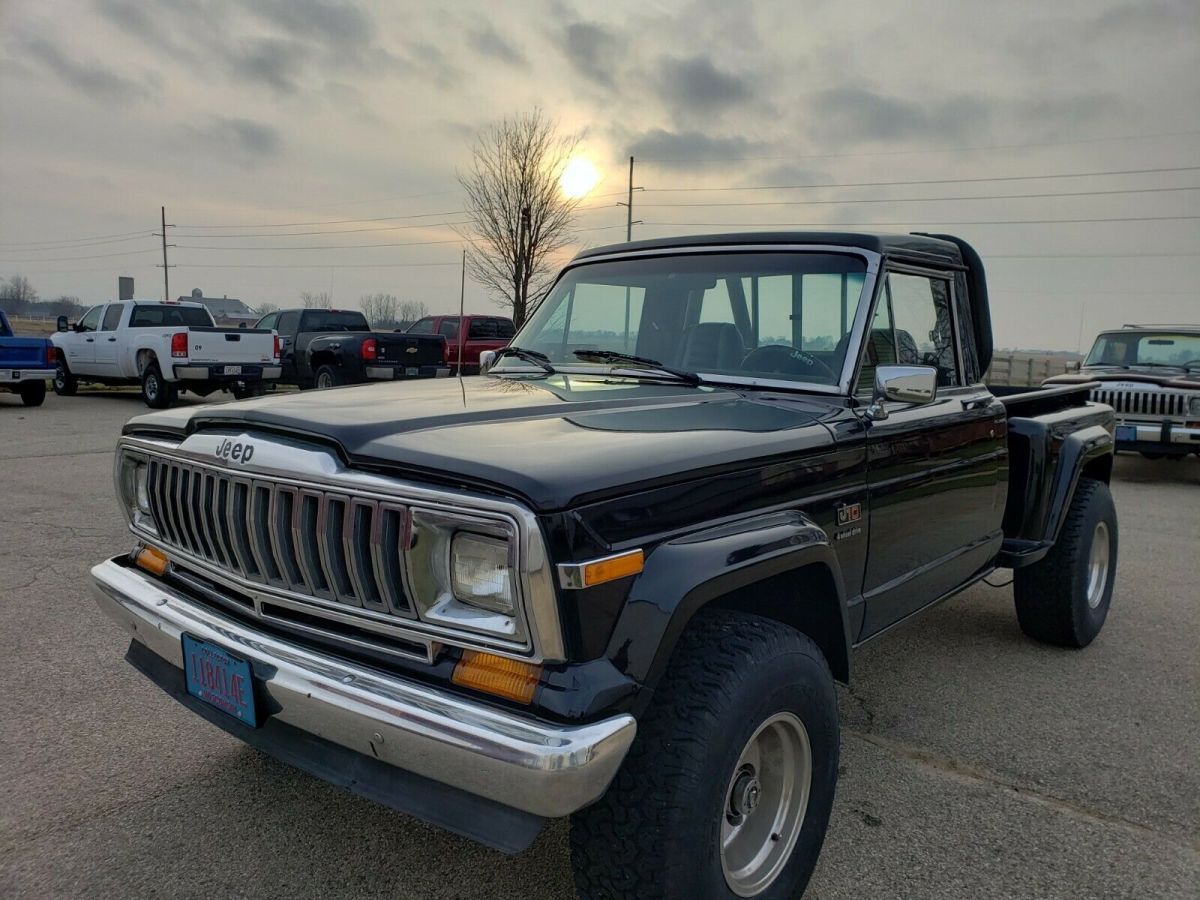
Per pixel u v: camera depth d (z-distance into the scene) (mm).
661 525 1955
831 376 2941
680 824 1889
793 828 2309
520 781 1684
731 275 3273
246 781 2975
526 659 1774
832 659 2559
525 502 1745
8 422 12938
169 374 14695
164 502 2500
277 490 2098
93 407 15539
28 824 2689
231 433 2293
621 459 1940
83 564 5367
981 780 3119
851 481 2664
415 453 1919
